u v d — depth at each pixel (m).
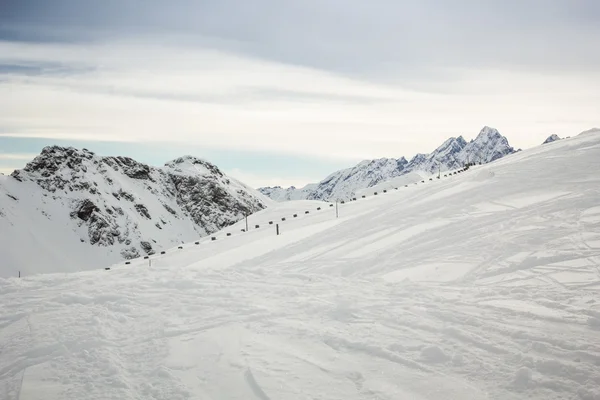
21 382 7.32
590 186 21.20
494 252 15.07
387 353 7.72
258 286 13.20
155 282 13.77
